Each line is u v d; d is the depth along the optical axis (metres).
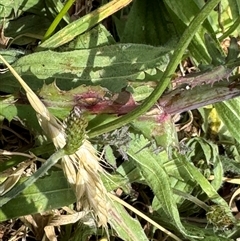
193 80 0.20
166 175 0.22
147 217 0.23
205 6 0.14
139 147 0.22
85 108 0.20
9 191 0.19
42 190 0.21
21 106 0.21
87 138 0.18
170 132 0.20
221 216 0.22
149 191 0.25
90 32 0.22
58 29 0.23
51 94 0.19
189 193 0.24
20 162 0.21
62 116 0.20
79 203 0.19
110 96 0.20
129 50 0.21
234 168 0.24
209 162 0.24
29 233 0.24
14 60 0.22
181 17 0.23
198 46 0.23
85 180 0.17
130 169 0.23
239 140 0.23
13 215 0.20
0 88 0.21
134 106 0.20
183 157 0.23
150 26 0.24
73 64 0.21
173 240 0.24
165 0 0.23
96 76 0.21
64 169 0.18
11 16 0.23
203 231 0.23
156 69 0.21
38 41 0.24
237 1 0.23
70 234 0.23
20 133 0.24
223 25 0.24
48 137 0.20
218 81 0.19
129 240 0.22
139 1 0.24
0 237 0.23
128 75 0.21
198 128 0.25
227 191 0.26
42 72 0.21
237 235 0.24
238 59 0.19
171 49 0.21
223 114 0.23
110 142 0.20
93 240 0.24
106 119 0.20
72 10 0.24
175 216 0.22
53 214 0.22
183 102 0.20
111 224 0.21
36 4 0.23
